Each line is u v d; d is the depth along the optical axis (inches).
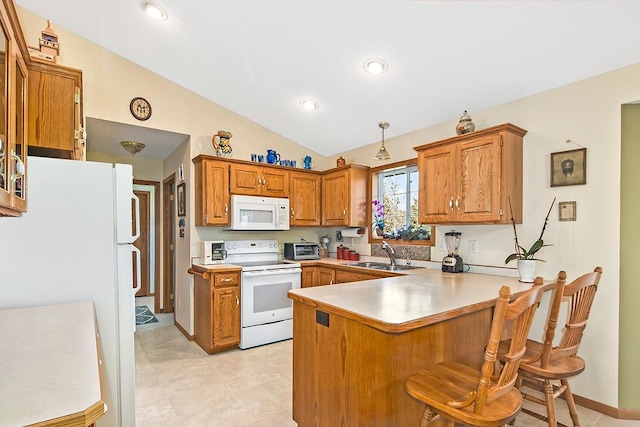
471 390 51.8
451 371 57.6
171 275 188.9
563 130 93.4
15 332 46.9
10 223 62.1
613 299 83.7
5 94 38.5
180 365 114.4
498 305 46.7
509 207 96.7
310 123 154.0
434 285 86.4
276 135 170.4
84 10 100.9
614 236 83.8
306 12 86.8
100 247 68.4
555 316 64.0
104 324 68.2
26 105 50.4
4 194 36.4
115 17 102.6
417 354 58.9
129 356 69.9
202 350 129.3
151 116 131.6
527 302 49.8
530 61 87.9
